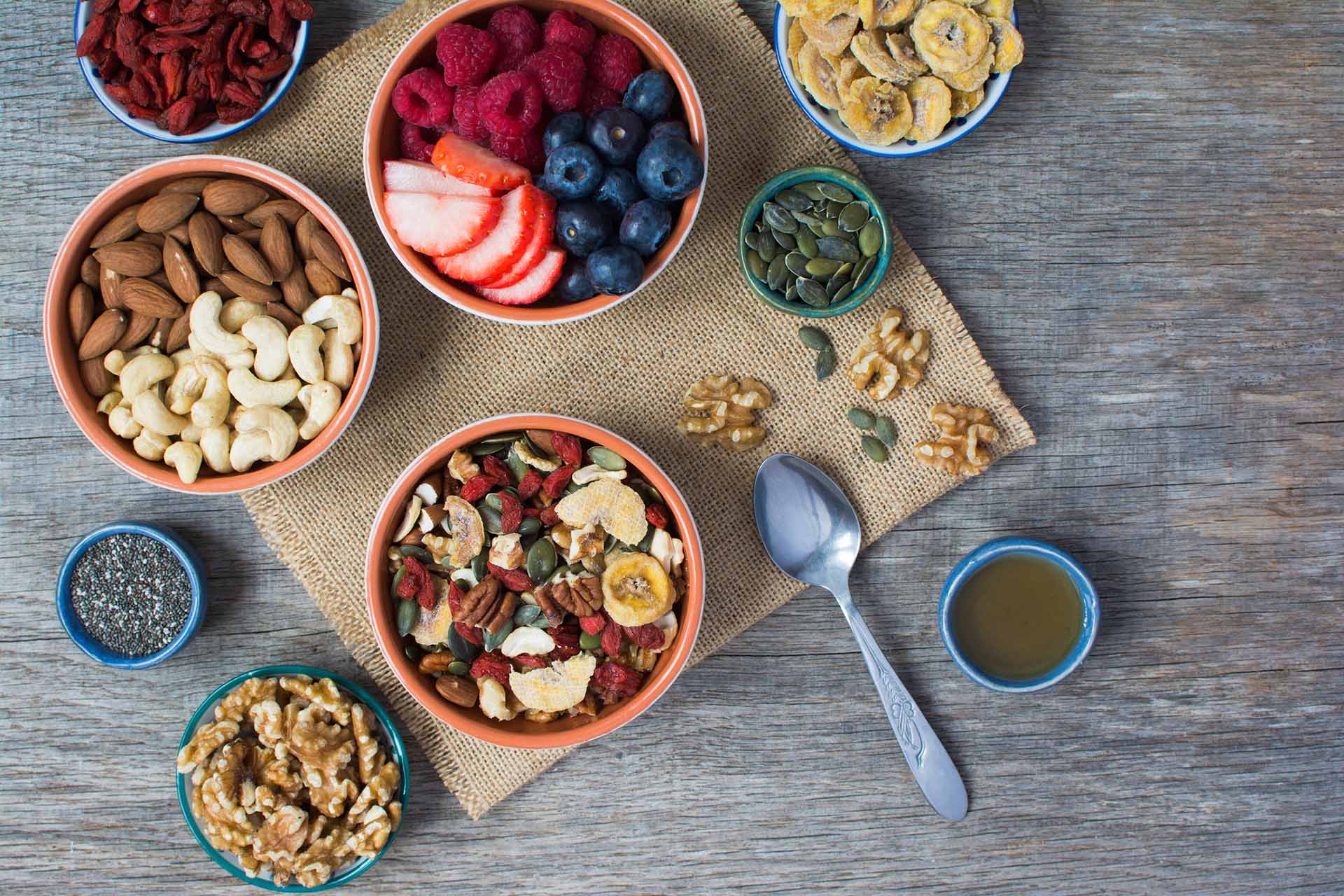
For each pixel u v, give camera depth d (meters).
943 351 0.79
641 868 0.82
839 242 0.76
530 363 0.79
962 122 0.76
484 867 0.82
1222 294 0.81
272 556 0.80
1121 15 0.80
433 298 0.78
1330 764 0.83
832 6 0.74
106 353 0.74
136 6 0.74
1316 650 0.83
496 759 0.80
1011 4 0.75
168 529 0.79
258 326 0.74
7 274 0.79
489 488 0.75
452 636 0.76
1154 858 0.83
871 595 0.81
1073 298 0.81
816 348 0.79
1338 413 0.82
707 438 0.79
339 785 0.77
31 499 0.80
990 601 0.79
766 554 0.80
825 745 0.82
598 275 0.72
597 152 0.73
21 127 0.78
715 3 0.78
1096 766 0.83
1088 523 0.81
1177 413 0.81
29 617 0.80
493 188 0.73
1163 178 0.81
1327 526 0.82
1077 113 0.80
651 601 0.75
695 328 0.79
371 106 0.76
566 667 0.75
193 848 0.81
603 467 0.76
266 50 0.75
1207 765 0.83
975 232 0.80
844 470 0.80
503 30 0.74
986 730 0.82
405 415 0.79
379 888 0.81
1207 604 0.82
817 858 0.82
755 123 0.78
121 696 0.80
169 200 0.74
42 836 0.81
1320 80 0.81
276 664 0.80
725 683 0.82
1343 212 0.81
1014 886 0.83
